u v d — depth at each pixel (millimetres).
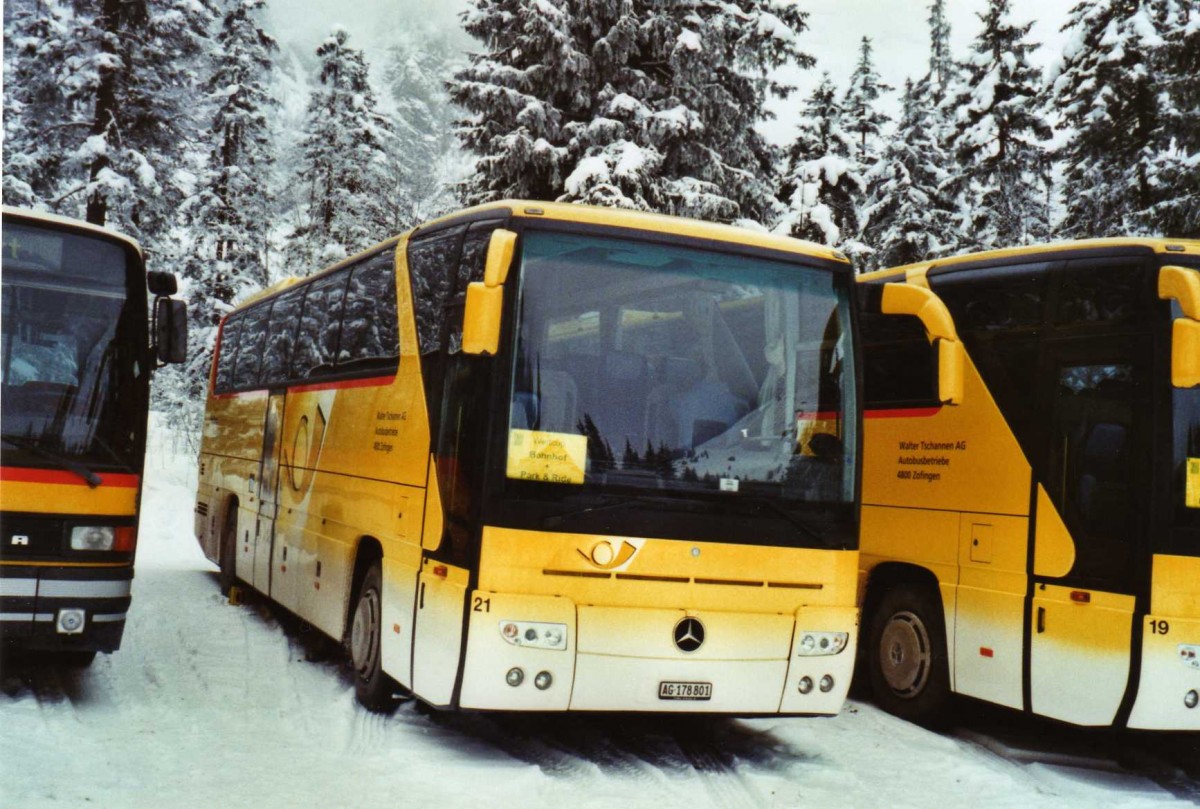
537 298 6598
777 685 6699
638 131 20844
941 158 33219
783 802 6371
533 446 6406
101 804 5406
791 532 6852
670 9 21531
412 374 7746
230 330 15562
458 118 22234
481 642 6199
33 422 7117
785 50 22766
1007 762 7820
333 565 8977
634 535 6480
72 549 7078
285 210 38000
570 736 7605
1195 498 7090
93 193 26094
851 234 29469
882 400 9383
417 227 8500
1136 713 6902
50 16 27703
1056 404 7723
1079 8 25891
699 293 6961
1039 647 7516
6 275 7316
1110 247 7621
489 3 21734
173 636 10297
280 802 5719
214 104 34344
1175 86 22656
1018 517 7855
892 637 9031
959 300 8750
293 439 10914
